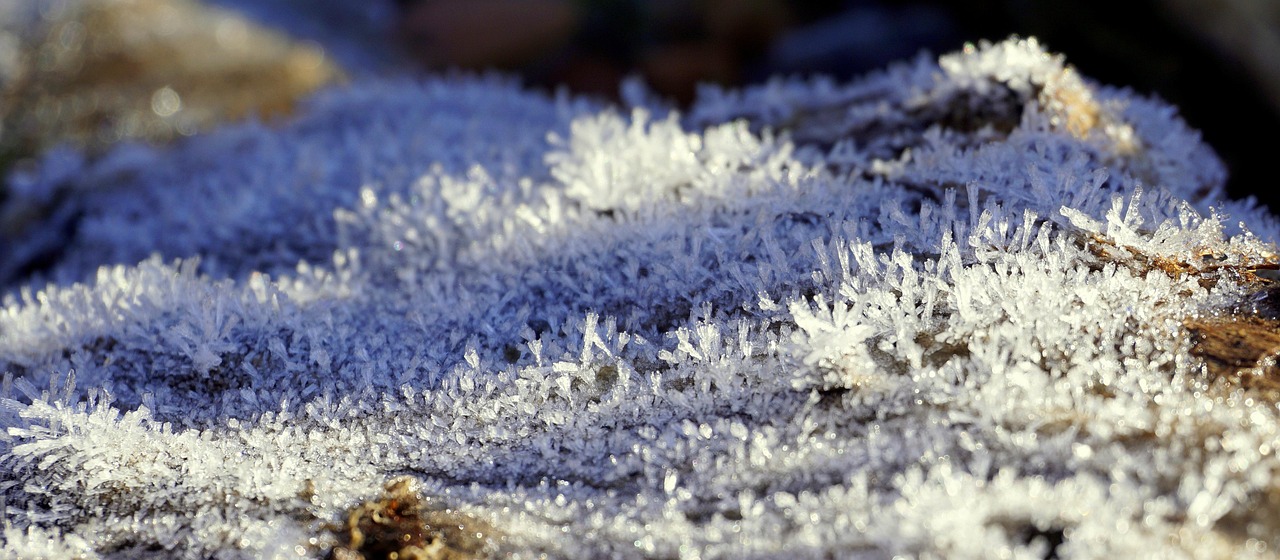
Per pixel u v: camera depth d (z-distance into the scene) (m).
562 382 0.27
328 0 0.86
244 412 0.27
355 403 0.27
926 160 0.29
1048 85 0.29
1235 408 0.25
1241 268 0.26
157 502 0.26
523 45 0.84
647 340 0.27
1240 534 0.24
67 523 0.26
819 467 0.26
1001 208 0.27
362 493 0.26
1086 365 0.26
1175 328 0.26
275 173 0.32
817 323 0.26
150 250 0.32
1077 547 0.24
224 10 0.76
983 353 0.26
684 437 0.26
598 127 0.30
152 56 0.63
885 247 0.27
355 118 0.36
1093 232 0.27
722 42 0.82
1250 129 0.51
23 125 0.56
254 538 0.26
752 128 0.32
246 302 0.28
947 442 0.25
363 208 0.30
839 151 0.30
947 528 0.25
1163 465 0.25
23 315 0.29
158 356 0.28
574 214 0.28
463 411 0.27
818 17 0.83
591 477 0.26
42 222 0.36
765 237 0.27
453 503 0.26
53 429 0.26
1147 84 0.57
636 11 0.84
